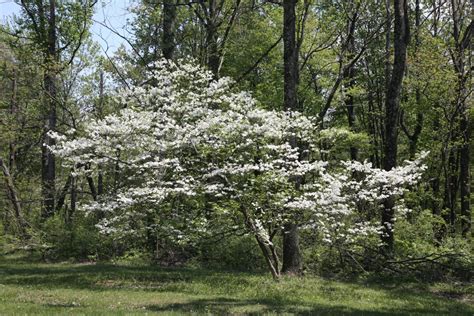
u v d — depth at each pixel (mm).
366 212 13898
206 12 22453
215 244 18781
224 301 11086
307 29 24188
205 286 13422
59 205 28016
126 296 11438
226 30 22688
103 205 12852
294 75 16859
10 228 22922
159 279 14859
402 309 11195
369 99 28734
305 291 12953
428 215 19172
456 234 18922
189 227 13266
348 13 24234
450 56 20969
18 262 20000
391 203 16438
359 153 28250
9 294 11070
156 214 13398
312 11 24312
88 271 16562
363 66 28484
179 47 26141
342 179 12578
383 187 12828
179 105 13984
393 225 16125
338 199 11969
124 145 12875
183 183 11867
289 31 16844
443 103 21203
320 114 23406
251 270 17922
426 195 21219
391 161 17812
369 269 16578
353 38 26156
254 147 12445
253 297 11938
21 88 24516
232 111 12906
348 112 27531
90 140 12672
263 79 26547
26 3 24234
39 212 26953
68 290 12258
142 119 13188
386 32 24062
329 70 27109
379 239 14867
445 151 22281
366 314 10055
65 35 25141
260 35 25766
